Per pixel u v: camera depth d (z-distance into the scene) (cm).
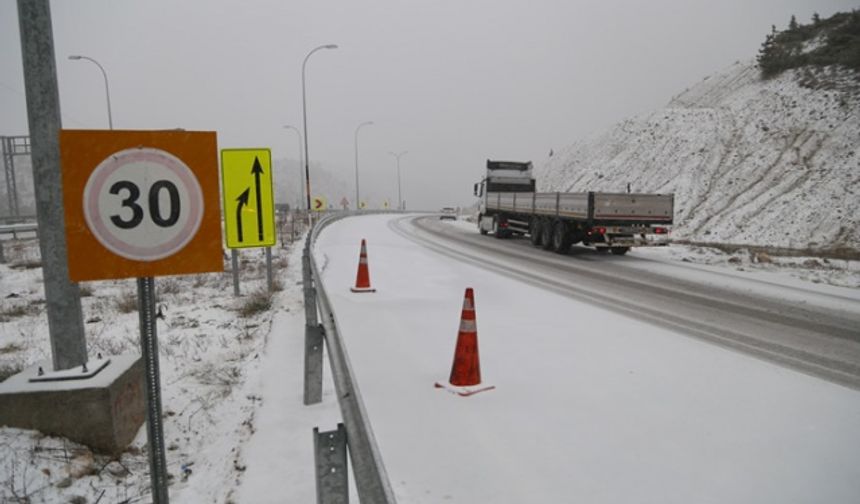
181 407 514
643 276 1355
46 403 405
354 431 209
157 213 282
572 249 2088
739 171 3416
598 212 1716
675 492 342
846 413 476
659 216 1761
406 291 1074
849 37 4428
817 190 2784
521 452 393
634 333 757
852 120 3322
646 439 418
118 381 431
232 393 536
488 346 679
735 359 636
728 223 2862
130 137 276
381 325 786
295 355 640
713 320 852
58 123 449
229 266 1538
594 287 1166
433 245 2139
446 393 510
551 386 534
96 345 698
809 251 2073
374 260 1572
